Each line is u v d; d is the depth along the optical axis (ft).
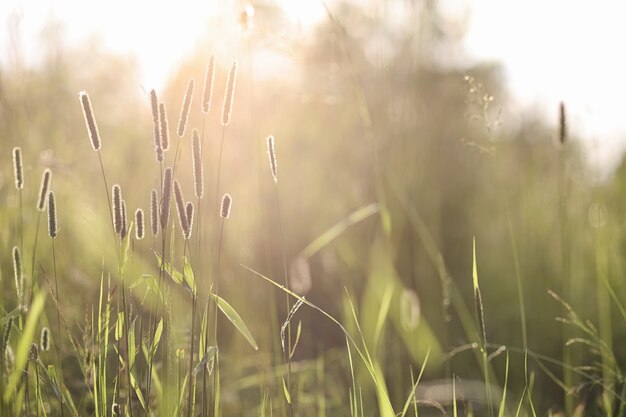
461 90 15.55
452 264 14.70
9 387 5.03
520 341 12.18
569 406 9.09
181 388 6.10
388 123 13.67
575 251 12.67
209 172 11.04
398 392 9.66
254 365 9.20
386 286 12.03
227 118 6.09
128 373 5.85
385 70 13.85
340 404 9.28
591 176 12.33
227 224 11.28
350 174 14.88
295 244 13.37
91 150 13.19
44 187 6.16
